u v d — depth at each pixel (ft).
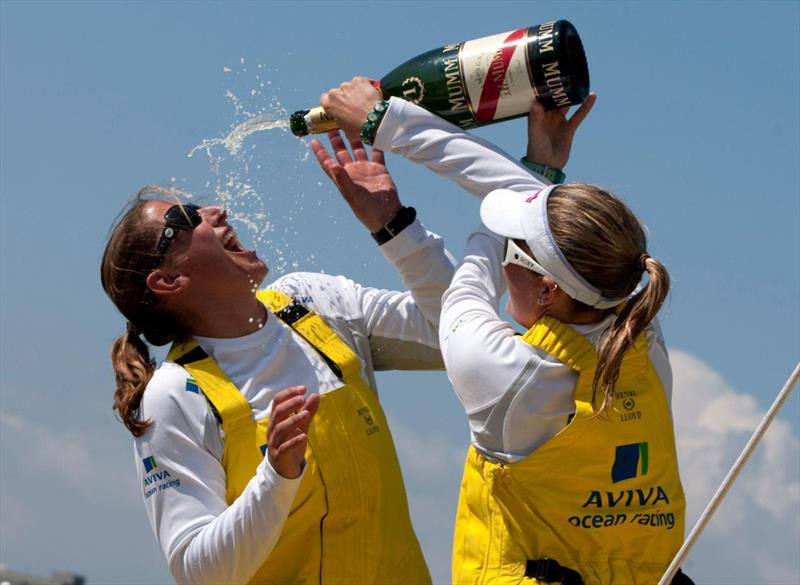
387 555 12.60
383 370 14.52
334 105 14.38
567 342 11.80
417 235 13.87
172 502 12.09
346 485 12.50
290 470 11.35
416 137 13.78
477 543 12.01
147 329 13.11
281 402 11.34
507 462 11.88
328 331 13.35
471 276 12.77
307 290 13.92
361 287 14.39
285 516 11.53
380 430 12.97
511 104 13.99
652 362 12.39
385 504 12.75
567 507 11.75
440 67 14.06
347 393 12.88
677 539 12.14
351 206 13.87
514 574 11.71
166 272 12.87
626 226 11.75
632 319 11.43
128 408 12.48
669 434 12.22
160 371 12.67
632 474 11.85
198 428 12.29
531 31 13.88
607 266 11.61
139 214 13.10
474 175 13.55
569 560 11.70
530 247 11.91
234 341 12.87
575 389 11.78
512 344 11.89
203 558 11.62
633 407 11.94
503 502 11.86
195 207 13.17
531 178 13.53
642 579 11.83
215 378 12.53
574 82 13.83
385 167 14.23
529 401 11.73
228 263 12.95
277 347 12.91
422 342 14.15
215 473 12.26
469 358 11.93
